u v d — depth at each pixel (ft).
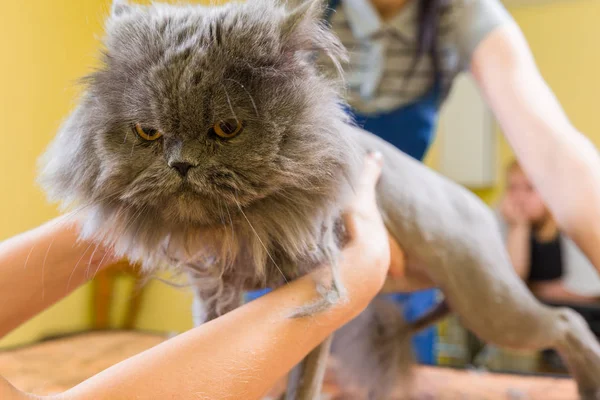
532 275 8.21
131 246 2.24
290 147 2.02
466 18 4.09
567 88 9.89
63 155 2.21
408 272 3.52
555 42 9.95
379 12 4.44
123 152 2.01
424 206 3.26
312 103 2.12
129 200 2.05
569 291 7.95
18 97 5.17
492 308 3.39
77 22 5.73
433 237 3.23
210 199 1.98
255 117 1.96
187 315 3.97
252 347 1.82
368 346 4.11
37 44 5.36
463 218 3.50
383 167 3.24
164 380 1.63
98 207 2.13
